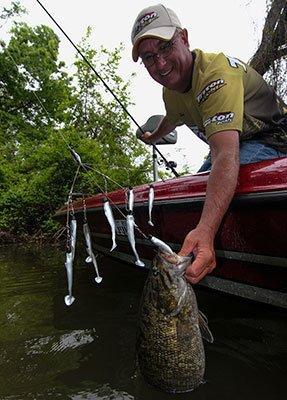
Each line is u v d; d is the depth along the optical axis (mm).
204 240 681
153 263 693
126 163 3982
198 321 701
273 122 939
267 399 713
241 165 863
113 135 4324
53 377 849
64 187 3652
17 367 907
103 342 1007
